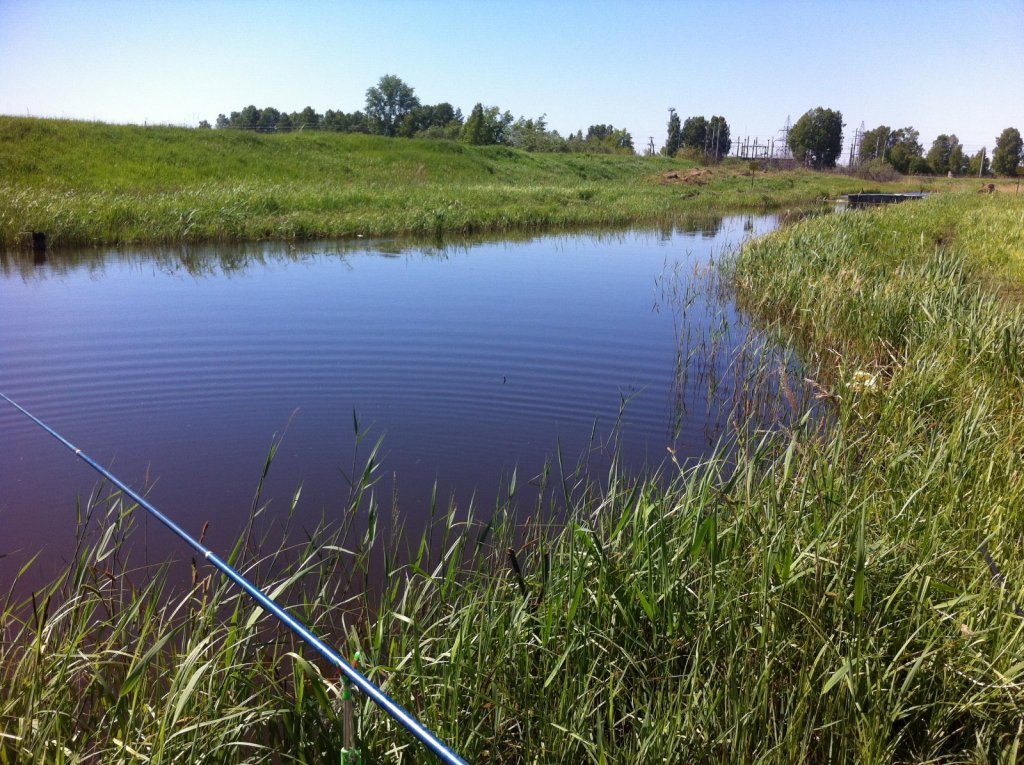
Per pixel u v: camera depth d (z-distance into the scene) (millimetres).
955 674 2668
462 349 8438
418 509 4855
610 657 2955
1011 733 2531
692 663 2887
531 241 19016
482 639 2873
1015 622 2783
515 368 7781
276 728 2678
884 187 48656
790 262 11422
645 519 3334
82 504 4871
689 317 10156
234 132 32438
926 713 2670
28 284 11727
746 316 10180
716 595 3027
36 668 2445
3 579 3979
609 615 3053
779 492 3496
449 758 1588
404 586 3908
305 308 10359
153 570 4070
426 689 2670
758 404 6727
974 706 2566
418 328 9328
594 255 16359
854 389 5656
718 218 26547
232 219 17516
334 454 5703
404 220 20000
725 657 2838
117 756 2309
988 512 3529
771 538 3174
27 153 23375
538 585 3273
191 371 7508
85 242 15406
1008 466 3904
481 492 5102
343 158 33438
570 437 6121
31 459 5543
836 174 59219
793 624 2914
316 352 8172
